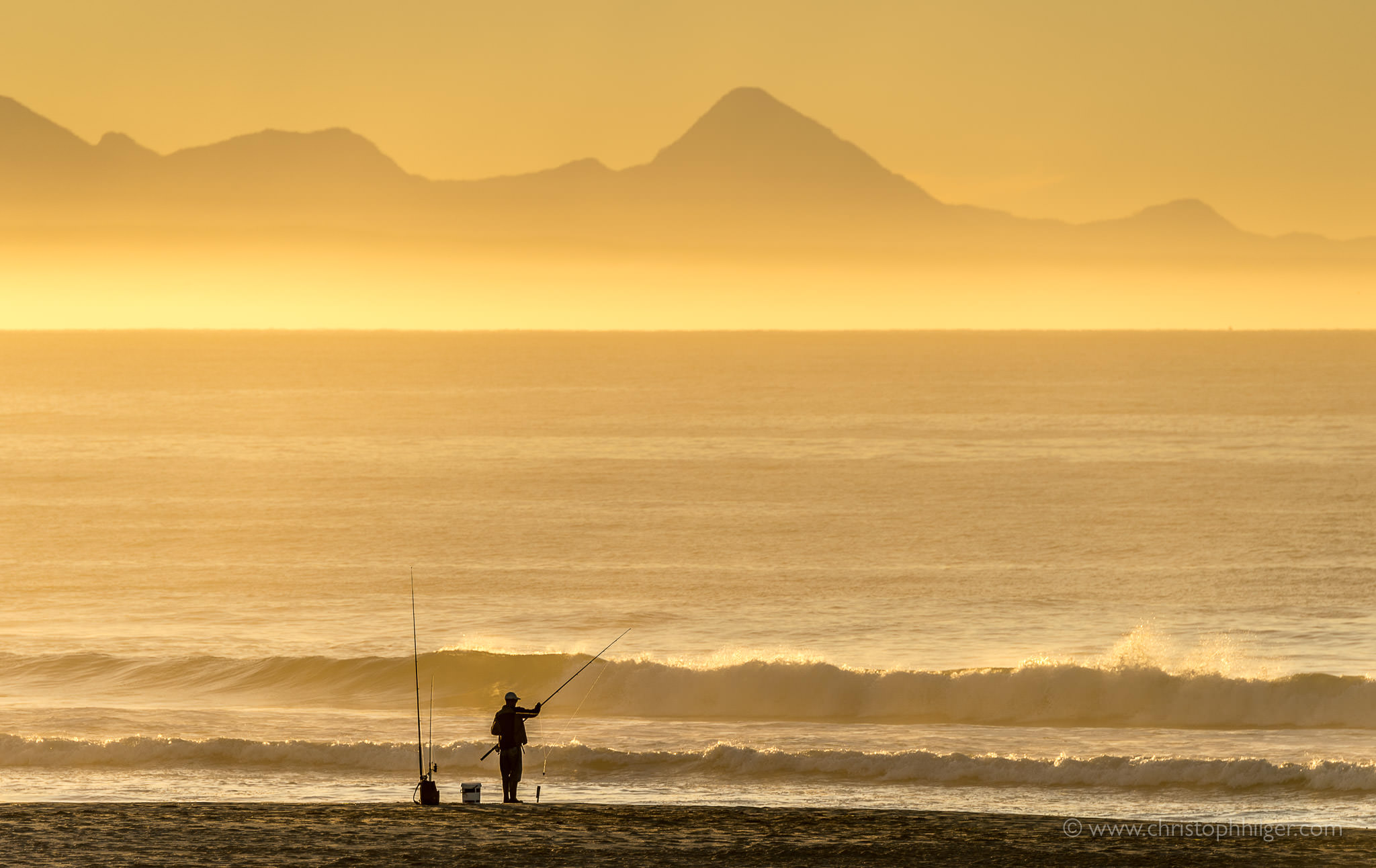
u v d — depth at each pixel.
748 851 52.19
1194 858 51.66
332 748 76.75
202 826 55.50
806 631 136.62
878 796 68.25
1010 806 65.75
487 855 50.94
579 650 126.25
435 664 108.56
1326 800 66.12
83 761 75.94
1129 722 94.19
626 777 72.75
